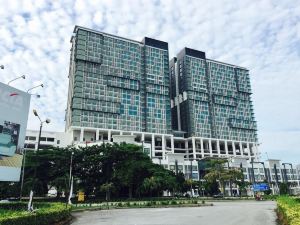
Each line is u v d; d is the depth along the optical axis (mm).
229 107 175500
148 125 144625
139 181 68438
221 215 28938
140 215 29688
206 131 162250
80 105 131375
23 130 29500
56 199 60875
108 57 145875
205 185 100312
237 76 185750
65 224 22844
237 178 90750
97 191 66375
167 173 73500
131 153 68938
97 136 130250
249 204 53938
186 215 29047
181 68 175750
